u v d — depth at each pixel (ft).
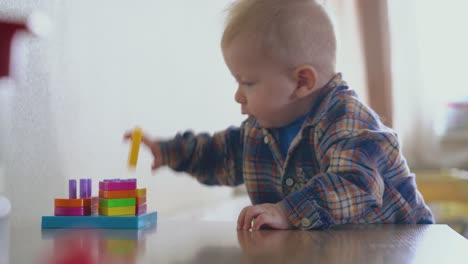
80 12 3.11
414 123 7.84
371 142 2.79
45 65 2.76
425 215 3.24
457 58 7.90
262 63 3.03
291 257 1.71
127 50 3.72
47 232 2.36
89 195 2.65
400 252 1.82
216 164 3.63
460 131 7.78
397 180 3.04
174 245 1.97
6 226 1.57
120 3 3.61
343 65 7.56
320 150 2.94
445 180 6.97
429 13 7.93
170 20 4.49
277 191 3.34
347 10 7.61
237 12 3.13
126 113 3.69
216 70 5.72
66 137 2.94
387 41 7.54
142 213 2.65
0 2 2.35
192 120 4.97
